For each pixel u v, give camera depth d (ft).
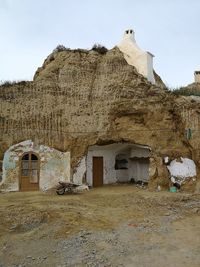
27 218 41.11
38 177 72.49
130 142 79.20
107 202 56.54
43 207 48.21
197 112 74.49
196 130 73.67
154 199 59.41
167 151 74.79
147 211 50.08
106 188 76.54
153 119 76.54
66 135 76.38
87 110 78.54
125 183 87.04
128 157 91.30
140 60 95.76
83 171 76.74
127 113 78.28
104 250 31.58
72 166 75.10
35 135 73.87
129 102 77.46
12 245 32.78
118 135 78.38
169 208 52.95
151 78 96.37
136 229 39.47
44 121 75.31
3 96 74.64
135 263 28.14
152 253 30.81
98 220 42.80
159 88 79.92
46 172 73.20
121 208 51.65
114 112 78.18
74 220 41.70
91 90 80.33
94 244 33.35
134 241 34.65
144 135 76.84
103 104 78.74
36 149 73.36
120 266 27.43
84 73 80.94
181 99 77.66
